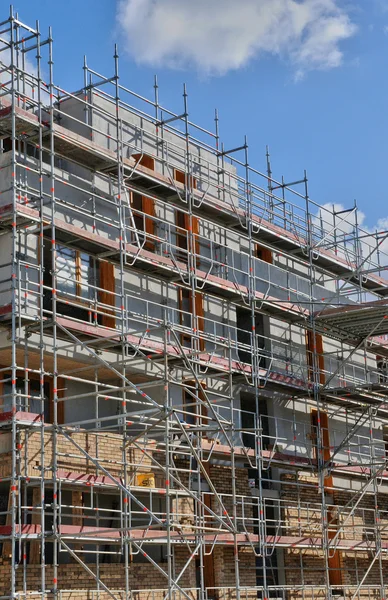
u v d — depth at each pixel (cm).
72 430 2297
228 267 3031
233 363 2966
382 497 3694
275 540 2923
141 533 2417
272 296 3266
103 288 2747
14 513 2164
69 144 2598
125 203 2802
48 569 2345
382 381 3869
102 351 2619
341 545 3198
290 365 3344
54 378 2327
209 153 3297
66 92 2667
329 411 3516
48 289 2500
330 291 3634
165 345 2289
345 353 3681
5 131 2512
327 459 3419
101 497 2633
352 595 3359
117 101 2794
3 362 2545
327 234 3628
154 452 2656
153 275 2864
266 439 3225
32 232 2488
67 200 2678
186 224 3077
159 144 3044
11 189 2364
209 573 2848
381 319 3300
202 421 2914
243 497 2850
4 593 2241
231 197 3206
